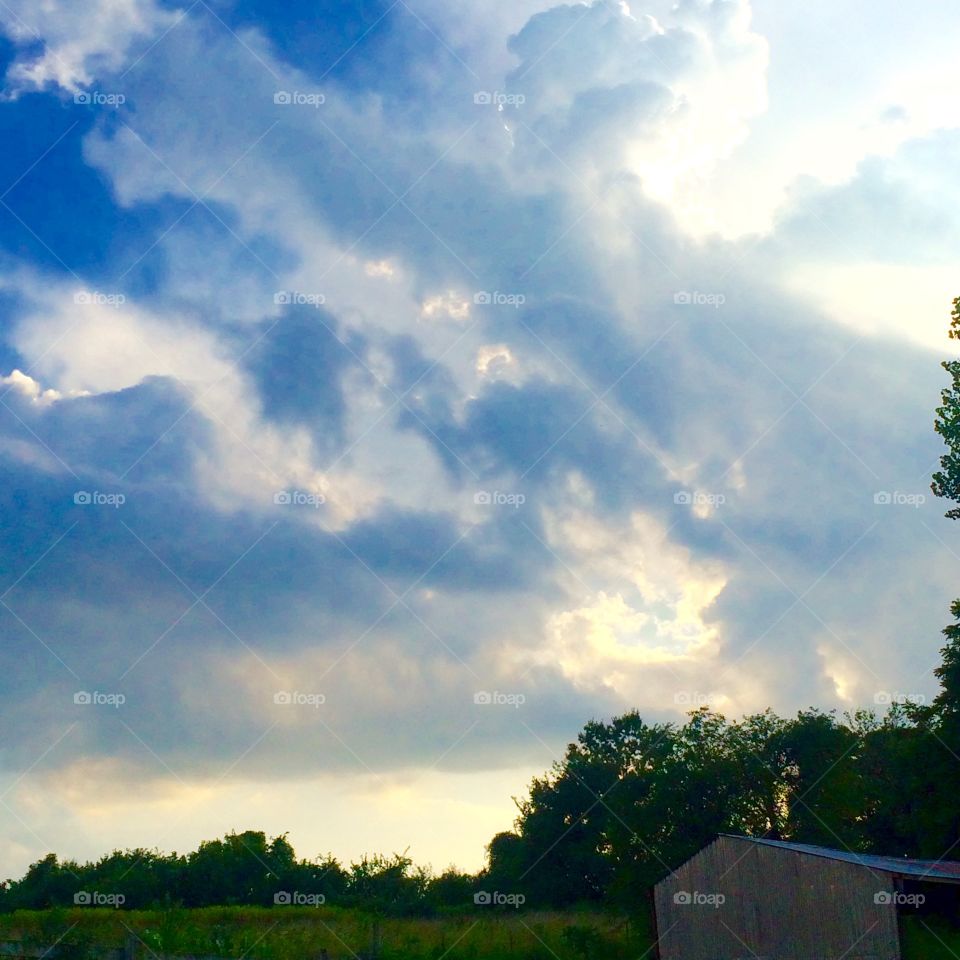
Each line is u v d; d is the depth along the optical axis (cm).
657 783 5244
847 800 5741
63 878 6738
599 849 6397
